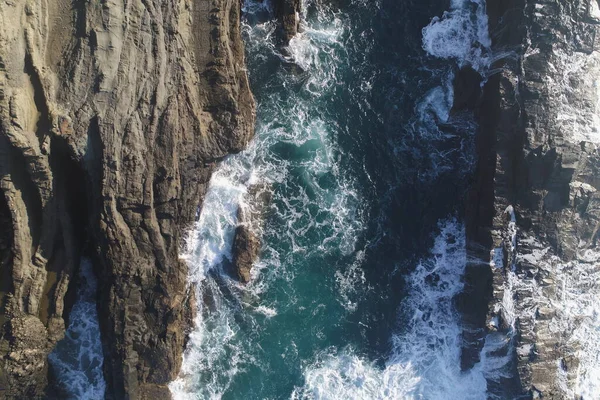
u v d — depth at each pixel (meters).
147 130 31.14
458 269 36.47
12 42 28.25
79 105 29.95
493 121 34.66
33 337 30.91
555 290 34.06
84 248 33.38
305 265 36.38
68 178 31.31
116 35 30.17
